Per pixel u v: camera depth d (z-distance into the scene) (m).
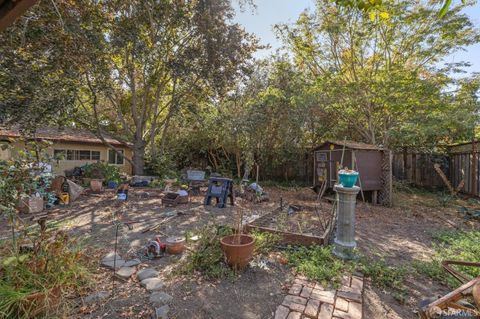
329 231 4.18
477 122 8.61
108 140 13.09
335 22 8.70
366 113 9.66
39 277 2.21
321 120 11.05
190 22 9.59
